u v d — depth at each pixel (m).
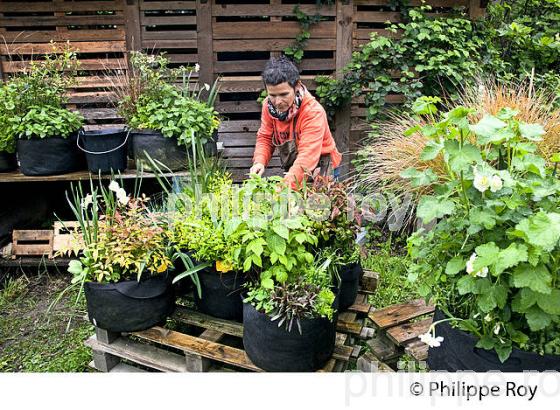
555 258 1.32
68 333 2.49
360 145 4.21
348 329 2.00
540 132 1.38
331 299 1.68
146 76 3.09
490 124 1.34
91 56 3.98
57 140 2.92
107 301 1.88
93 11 3.85
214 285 1.97
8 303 2.79
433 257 1.54
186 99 3.01
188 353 1.87
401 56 3.80
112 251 1.86
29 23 3.81
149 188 3.37
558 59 4.38
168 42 3.92
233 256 1.74
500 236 1.39
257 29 3.95
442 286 1.59
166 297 1.99
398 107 4.09
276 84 2.18
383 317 1.95
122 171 3.02
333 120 4.16
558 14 4.66
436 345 1.39
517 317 1.42
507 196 1.39
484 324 1.41
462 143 1.36
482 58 4.05
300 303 1.61
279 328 1.63
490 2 4.68
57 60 3.10
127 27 3.85
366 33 4.05
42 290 2.96
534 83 3.95
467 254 1.45
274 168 4.23
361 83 3.90
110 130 3.21
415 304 2.06
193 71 3.99
